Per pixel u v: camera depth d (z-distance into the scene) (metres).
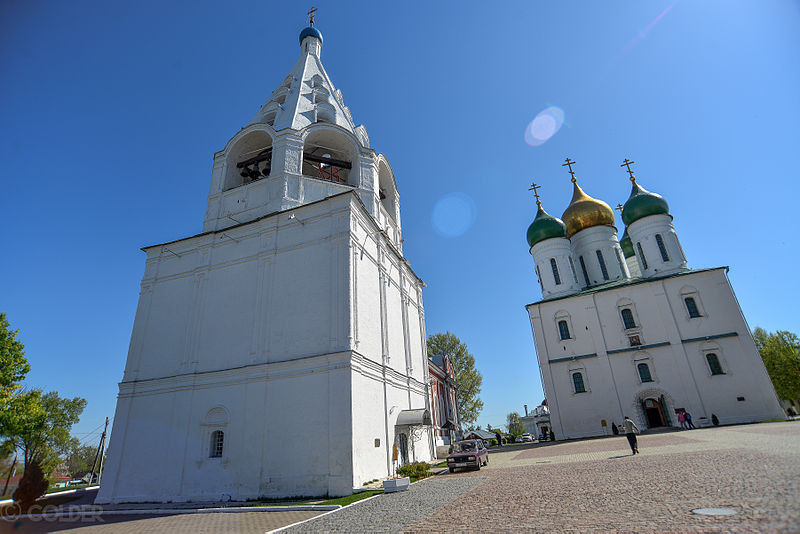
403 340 29.20
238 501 18.52
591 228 50.31
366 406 20.38
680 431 31.75
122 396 23.52
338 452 18.05
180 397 22.09
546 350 42.69
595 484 11.12
